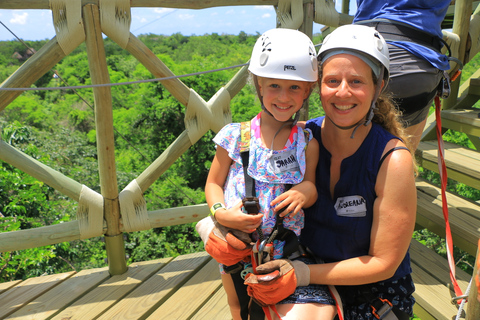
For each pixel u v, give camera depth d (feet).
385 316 4.59
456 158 8.40
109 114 7.63
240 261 4.91
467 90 10.34
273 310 4.30
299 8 8.82
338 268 4.42
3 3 6.97
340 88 4.10
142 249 48.62
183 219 8.80
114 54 140.77
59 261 32.07
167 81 8.18
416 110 6.86
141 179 8.43
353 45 4.02
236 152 4.84
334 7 9.28
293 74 4.38
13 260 20.95
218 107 8.81
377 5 7.34
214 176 5.08
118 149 79.25
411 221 4.23
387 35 6.93
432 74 6.61
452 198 8.58
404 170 4.20
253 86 5.02
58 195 42.47
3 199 26.63
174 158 8.61
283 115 4.61
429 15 6.91
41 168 7.90
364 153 4.46
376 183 4.36
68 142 70.85
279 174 4.66
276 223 4.51
